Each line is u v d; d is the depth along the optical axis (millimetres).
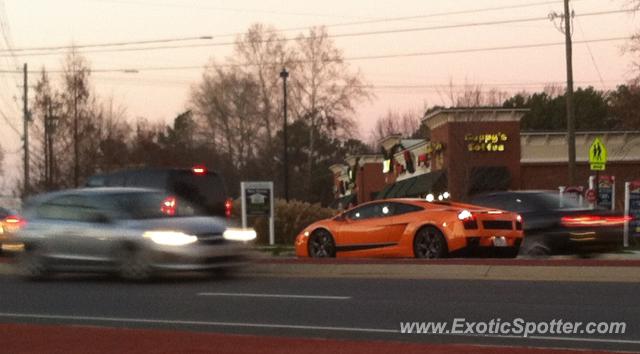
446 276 18203
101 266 18125
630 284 16500
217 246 17828
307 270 19234
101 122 50156
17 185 50781
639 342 10898
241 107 61875
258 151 62531
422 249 20656
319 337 11414
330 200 77062
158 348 10461
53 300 15555
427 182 49750
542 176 52469
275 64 61188
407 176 58250
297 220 34781
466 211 20297
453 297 15008
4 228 24828
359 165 67062
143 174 23734
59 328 12094
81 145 48344
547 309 13438
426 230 20609
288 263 19531
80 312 14055
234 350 10273
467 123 48938
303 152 69688
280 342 10812
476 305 13992
